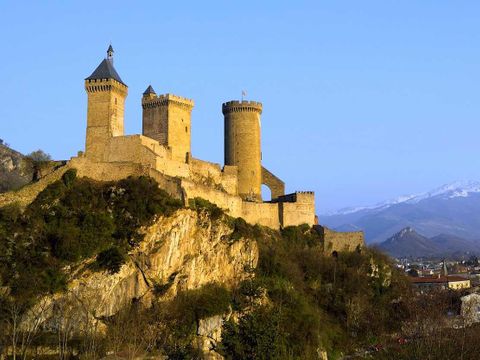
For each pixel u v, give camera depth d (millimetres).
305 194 151625
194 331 105188
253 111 159500
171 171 127188
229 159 158750
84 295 100438
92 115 123812
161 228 109250
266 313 106938
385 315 139500
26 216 107125
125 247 106188
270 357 85750
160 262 107688
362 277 145375
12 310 91625
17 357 89250
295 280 131250
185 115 141875
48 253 102562
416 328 116875
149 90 145000
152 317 103000
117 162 117375
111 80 123750
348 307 135875
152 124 139875
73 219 106812
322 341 120625
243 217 139000
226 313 110312
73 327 96375
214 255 117812
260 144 161625
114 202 110375
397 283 153375
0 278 99375
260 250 130375
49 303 98125
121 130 127875
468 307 142125
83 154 122188
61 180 113688
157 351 97500
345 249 151375
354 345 127500
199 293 111875
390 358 111000
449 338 106000
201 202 119500
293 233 145875
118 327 96750
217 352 100875
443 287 192875
